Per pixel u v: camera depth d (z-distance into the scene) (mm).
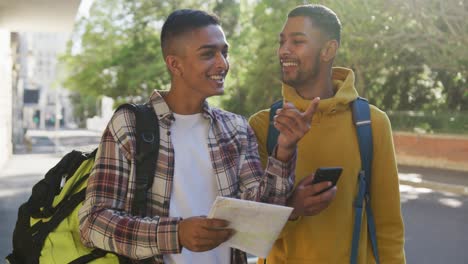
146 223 1824
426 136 22188
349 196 2371
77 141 40688
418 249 8586
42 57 99188
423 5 19016
